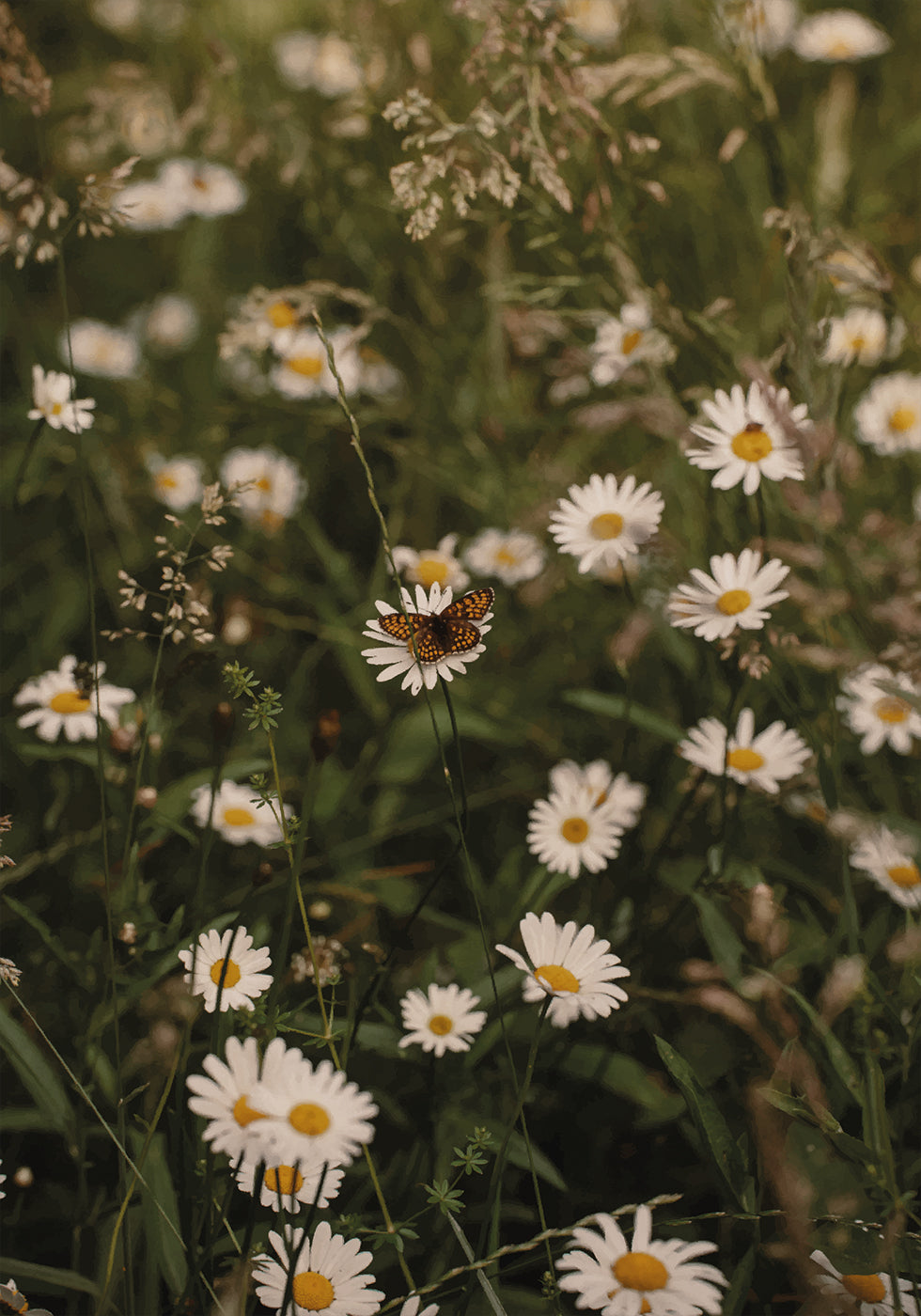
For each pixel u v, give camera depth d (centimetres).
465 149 109
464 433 132
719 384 117
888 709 110
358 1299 90
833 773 103
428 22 132
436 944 115
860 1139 98
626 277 116
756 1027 94
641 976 108
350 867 117
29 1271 93
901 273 133
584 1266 88
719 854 105
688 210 135
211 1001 92
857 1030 98
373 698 127
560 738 126
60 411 104
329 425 136
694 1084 94
